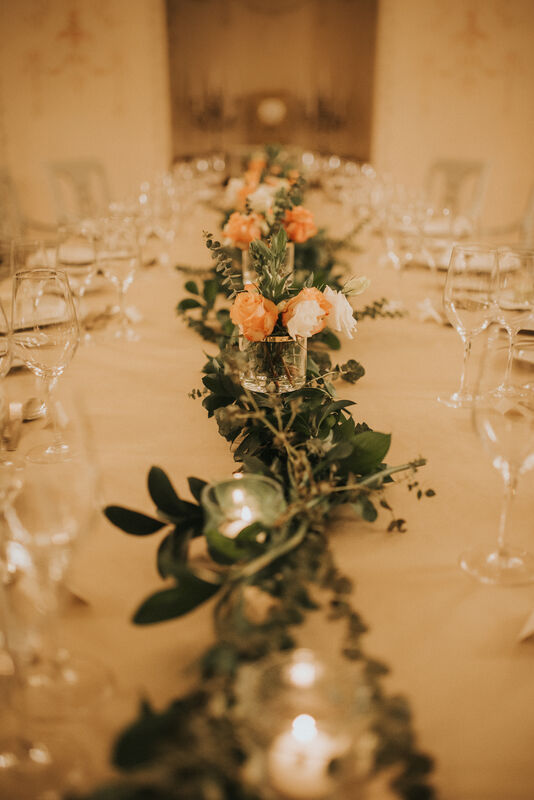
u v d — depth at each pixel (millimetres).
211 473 1087
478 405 841
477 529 923
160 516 820
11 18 5555
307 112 6891
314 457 930
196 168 5156
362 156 6840
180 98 6863
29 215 5973
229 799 496
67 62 5699
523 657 686
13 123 5777
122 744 501
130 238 1807
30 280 1244
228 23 6691
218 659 579
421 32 5746
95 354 1696
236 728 525
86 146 5906
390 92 5898
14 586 777
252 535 739
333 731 549
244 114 6918
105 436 1228
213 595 646
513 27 5645
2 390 1271
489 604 763
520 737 592
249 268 1793
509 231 4074
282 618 609
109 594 774
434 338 1839
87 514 684
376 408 1365
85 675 648
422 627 725
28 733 585
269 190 1779
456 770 559
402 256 2264
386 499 993
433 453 1164
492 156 5969
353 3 6492
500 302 1467
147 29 5695
